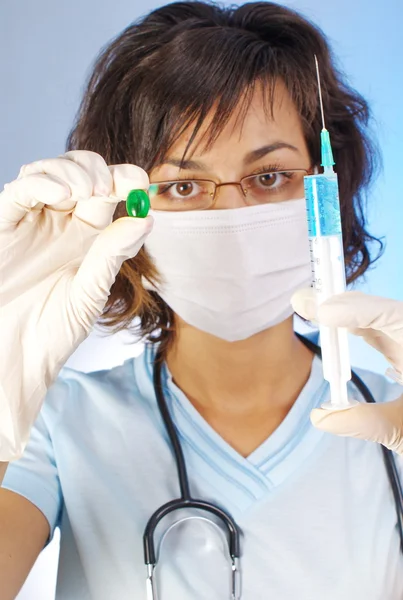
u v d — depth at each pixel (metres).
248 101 1.22
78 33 1.54
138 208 0.89
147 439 1.32
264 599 1.20
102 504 1.25
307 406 1.35
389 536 1.24
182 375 1.39
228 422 1.35
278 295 1.29
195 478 1.28
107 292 0.95
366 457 1.30
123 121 1.29
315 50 1.30
